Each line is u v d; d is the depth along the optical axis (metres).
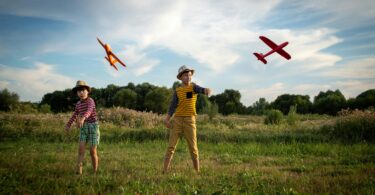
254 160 8.14
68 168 6.46
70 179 5.28
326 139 12.09
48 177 5.43
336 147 10.02
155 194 4.36
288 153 9.61
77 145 11.63
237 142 12.41
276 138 12.46
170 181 5.30
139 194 4.32
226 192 4.26
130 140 13.22
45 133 14.02
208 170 6.48
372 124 12.59
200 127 16.75
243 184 5.00
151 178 5.44
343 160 7.66
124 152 9.70
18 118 16.16
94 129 6.26
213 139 12.79
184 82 6.46
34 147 10.93
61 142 13.00
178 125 6.38
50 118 17.19
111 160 7.95
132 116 18.67
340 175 5.77
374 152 9.05
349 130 12.83
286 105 72.69
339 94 69.81
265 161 7.95
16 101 48.03
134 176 5.66
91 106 6.21
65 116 18.42
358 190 4.42
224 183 4.99
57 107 68.62
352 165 6.98
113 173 6.12
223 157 8.73
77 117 6.42
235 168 6.70
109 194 4.30
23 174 5.59
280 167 7.00
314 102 70.00
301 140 12.17
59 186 4.78
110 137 13.36
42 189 4.55
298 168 6.68
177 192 4.41
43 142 13.00
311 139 12.29
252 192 4.38
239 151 10.08
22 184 4.92
